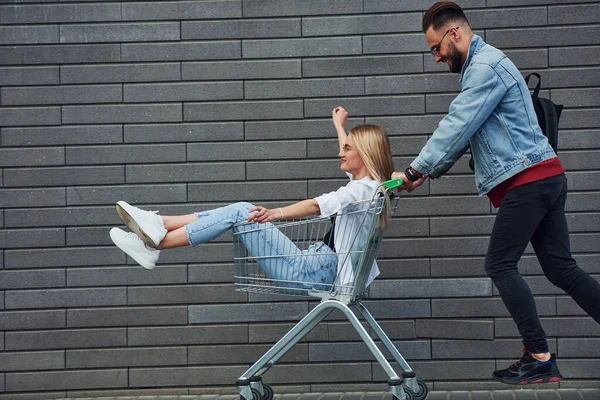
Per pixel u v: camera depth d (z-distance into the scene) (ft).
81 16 18.35
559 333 17.75
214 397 17.89
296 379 18.19
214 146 18.33
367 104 18.19
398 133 18.13
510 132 14.20
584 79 17.80
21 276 18.26
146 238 14.92
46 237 18.29
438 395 17.47
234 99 18.33
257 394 15.47
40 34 18.35
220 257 18.29
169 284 18.31
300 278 15.25
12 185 18.34
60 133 18.37
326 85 18.24
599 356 17.70
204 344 18.26
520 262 17.87
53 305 18.25
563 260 14.61
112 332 18.26
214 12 18.34
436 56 14.90
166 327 18.28
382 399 17.28
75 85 18.38
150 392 18.22
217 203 18.31
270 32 18.29
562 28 17.85
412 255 18.07
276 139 18.29
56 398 18.24
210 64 18.34
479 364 17.92
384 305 18.10
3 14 18.34
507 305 14.33
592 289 14.46
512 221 14.17
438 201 18.07
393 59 18.16
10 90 18.37
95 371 18.24
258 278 15.57
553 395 17.13
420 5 18.10
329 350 18.17
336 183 18.19
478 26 18.01
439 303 18.02
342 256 15.06
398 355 15.58
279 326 18.20
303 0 18.28
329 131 18.22
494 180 14.28
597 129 17.79
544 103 14.87
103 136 18.38
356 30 18.19
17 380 18.21
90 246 18.30
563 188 14.48
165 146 18.37
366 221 14.92
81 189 18.34
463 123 14.02
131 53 18.35
